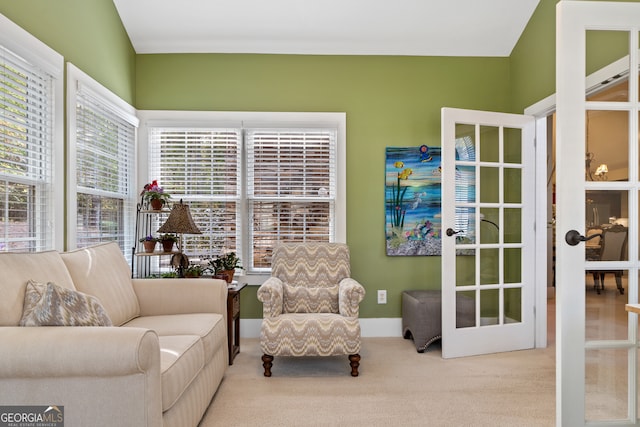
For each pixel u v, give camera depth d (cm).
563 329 203
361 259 399
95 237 320
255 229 399
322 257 352
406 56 402
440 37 387
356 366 293
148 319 265
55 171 258
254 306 396
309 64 398
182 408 193
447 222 336
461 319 343
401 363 322
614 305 206
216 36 381
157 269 394
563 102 203
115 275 262
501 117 355
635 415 206
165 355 191
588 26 204
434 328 347
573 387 203
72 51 282
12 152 226
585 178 205
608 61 207
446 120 337
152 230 396
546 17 341
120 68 361
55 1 261
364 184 399
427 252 399
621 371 206
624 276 207
